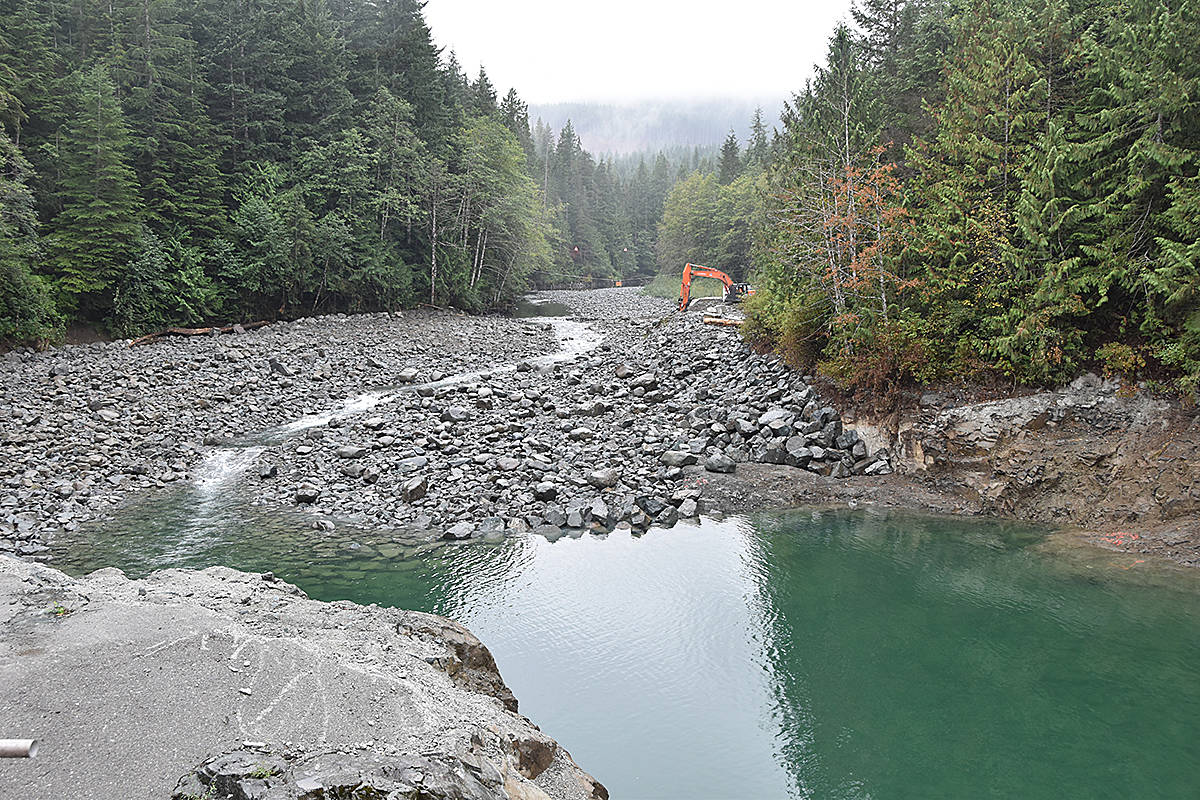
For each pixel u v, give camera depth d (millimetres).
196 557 14875
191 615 8109
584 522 17453
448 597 13398
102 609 8281
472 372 35656
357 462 20906
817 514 18234
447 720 6398
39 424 21625
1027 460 17828
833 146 25406
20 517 16188
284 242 43938
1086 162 18203
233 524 16828
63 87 38250
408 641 8547
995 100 21062
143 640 7422
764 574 14656
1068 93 20578
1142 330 17203
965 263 20578
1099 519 16453
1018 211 18656
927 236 21312
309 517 17375
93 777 5410
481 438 22656
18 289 30859
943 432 19438
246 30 48594
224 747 5730
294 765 5145
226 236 44219
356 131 51750
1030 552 15484
